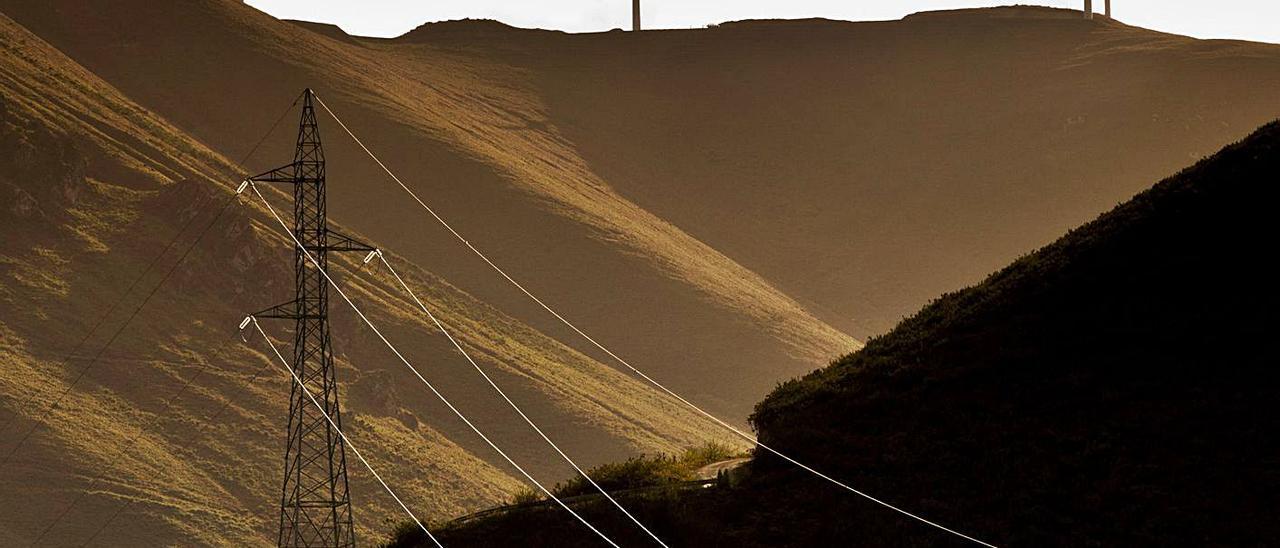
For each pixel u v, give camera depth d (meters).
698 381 188.88
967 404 34.59
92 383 128.38
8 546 99.88
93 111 189.75
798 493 32.44
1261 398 31.92
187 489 112.56
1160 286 37.12
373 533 111.12
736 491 33.38
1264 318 34.53
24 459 110.62
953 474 31.92
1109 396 33.25
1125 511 29.31
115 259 153.00
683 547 31.31
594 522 32.91
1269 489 29.08
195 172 184.38
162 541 103.56
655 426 153.00
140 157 181.25
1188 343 34.53
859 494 31.91
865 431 34.78
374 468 121.69
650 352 194.25
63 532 102.75
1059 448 32.00
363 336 153.88
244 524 109.31
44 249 151.00
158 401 128.12
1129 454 31.19
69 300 142.38
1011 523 29.86
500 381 150.75
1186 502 29.25
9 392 120.38
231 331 146.00
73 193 163.12
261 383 135.88
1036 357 35.75
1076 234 42.06
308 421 129.25
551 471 137.12
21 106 174.12
